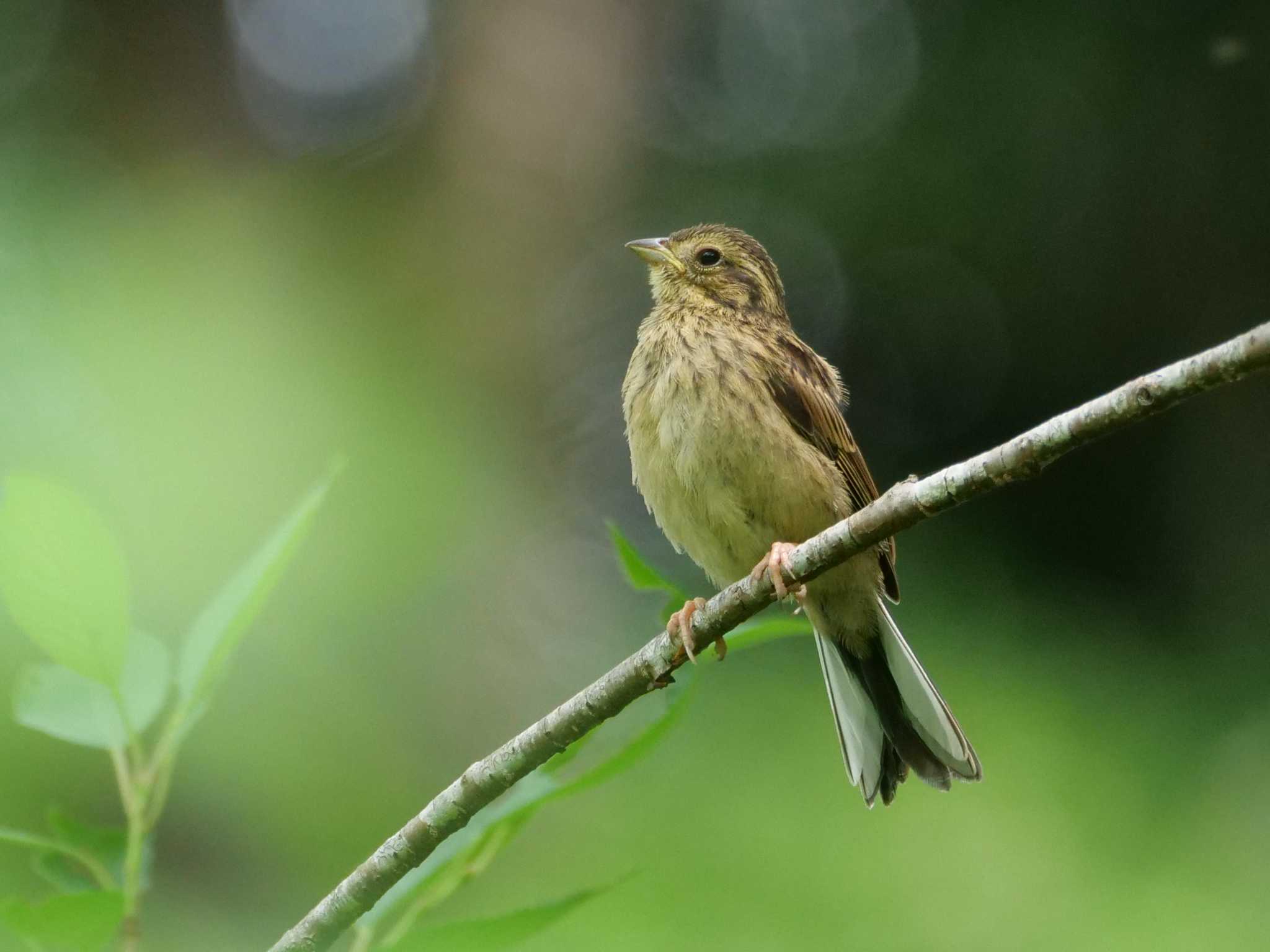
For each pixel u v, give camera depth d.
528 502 15.26
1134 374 17.98
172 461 11.04
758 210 18.45
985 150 17.86
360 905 5.98
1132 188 17.72
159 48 19.02
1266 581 16.17
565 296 18.08
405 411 12.88
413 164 18.25
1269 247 17.56
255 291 13.24
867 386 18.33
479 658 12.55
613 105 18.53
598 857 10.07
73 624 5.04
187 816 10.00
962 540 14.81
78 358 11.47
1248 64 17.19
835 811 10.44
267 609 10.87
